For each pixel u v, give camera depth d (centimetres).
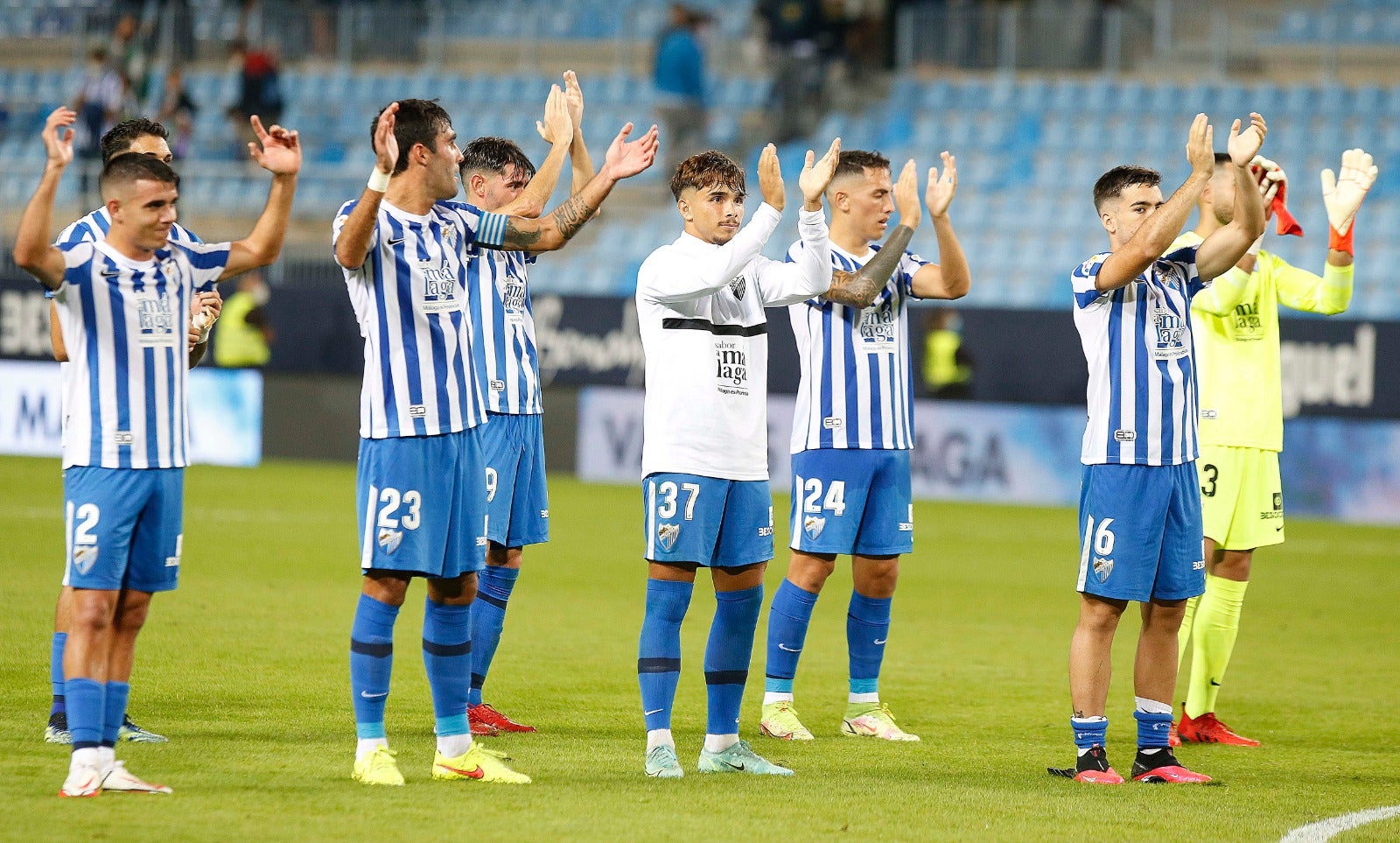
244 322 6931
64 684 1886
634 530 5069
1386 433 5866
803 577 2350
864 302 2233
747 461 1975
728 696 2005
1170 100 8288
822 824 1705
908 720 2459
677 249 1948
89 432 1756
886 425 2373
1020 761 2145
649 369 1981
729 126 8362
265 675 2567
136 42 7712
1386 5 8406
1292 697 2744
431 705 2414
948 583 4147
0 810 1644
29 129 8625
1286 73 8412
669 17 9131
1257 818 1800
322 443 6938
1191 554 2050
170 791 1747
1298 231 2361
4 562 3797
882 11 8412
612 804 1770
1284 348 5891
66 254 1742
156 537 1798
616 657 2922
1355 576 4478
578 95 2452
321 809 1689
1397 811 1842
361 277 1850
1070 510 6069
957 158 8256
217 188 7969
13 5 8888
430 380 1850
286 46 8869
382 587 1859
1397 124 7994
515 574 2342
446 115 1884
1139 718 2064
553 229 1944
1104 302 2064
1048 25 8262
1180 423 2048
